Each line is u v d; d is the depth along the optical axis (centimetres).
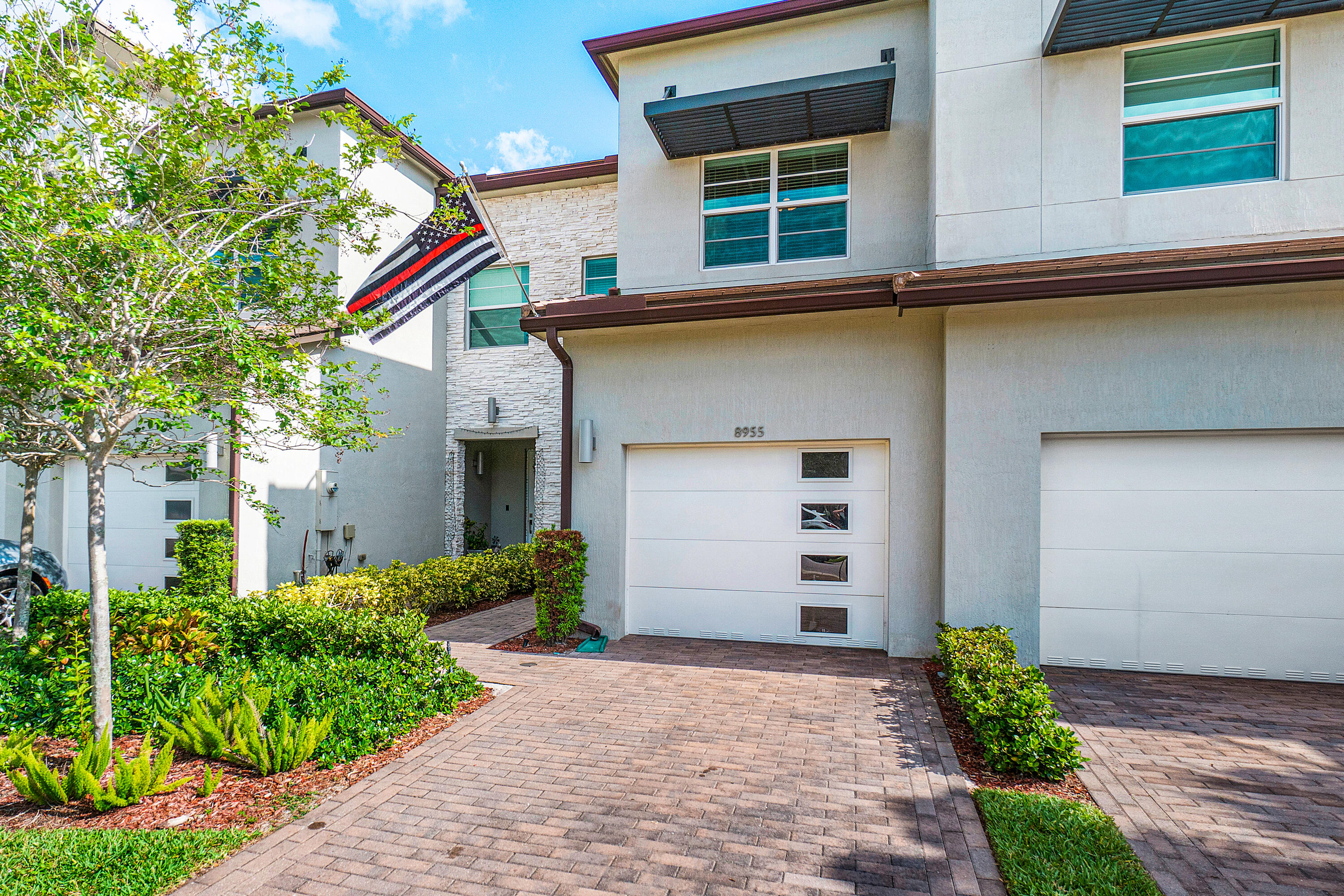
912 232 856
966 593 678
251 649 611
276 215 551
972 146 728
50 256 405
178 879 316
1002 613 670
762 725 530
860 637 766
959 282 661
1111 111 696
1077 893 306
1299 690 608
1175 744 489
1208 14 648
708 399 796
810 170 901
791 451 790
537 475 1249
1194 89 686
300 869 332
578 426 836
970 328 685
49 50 484
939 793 416
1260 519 643
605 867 336
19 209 380
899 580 733
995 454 676
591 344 836
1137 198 687
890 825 378
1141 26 664
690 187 934
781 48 907
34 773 374
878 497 762
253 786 419
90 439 447
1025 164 714
